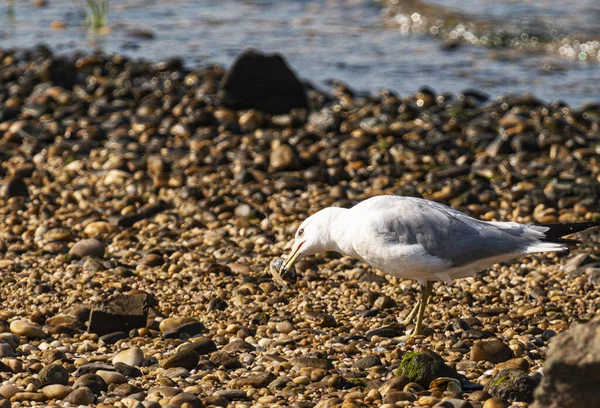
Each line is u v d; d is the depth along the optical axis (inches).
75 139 758.5
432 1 1435.8
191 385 346.3
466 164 711.1
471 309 443.2
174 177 654.5
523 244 394.9
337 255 521.7
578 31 1251.8
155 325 414.3
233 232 562.6
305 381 350.9
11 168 684.1
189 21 1364.4
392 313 442.0
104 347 390.9
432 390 337.1
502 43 1240.8
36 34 1245.1
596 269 481.7
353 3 1478.8
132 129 783.1
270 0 1531.7
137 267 499.8
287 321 419.2
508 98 908.6
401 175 681.0
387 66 1120.2
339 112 867.4
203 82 935.0
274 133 778.8
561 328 414.3
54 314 431.8
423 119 833.5
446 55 1189.1
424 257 387.5
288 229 561.9
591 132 819.4
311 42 1249.4
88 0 1299.2
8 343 383.9
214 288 470.3
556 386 276.4
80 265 499.2
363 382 349.4
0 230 561.9
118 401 325.7
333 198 620.7
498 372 348.2
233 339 395.5
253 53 865.5
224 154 711.1
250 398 336.8
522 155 722.2
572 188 629.9
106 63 1016.9
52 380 342.6
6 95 874.8
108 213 589.0
